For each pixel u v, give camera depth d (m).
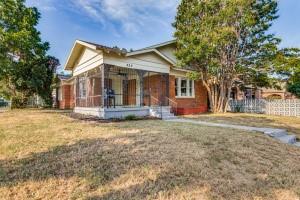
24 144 5.63
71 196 3.23
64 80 24.66
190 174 4.04
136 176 3.85
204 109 17.72
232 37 14.38
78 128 7.71
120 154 4.82
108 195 3.27
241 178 4.15
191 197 3.32
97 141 5.84
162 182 3.69
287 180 4.27
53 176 3.82
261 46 15.11
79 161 4.45
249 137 7.20
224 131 7.92
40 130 7.42
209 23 14.34
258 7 14.31
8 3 21.27
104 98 11.52
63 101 25.30
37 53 23.50
